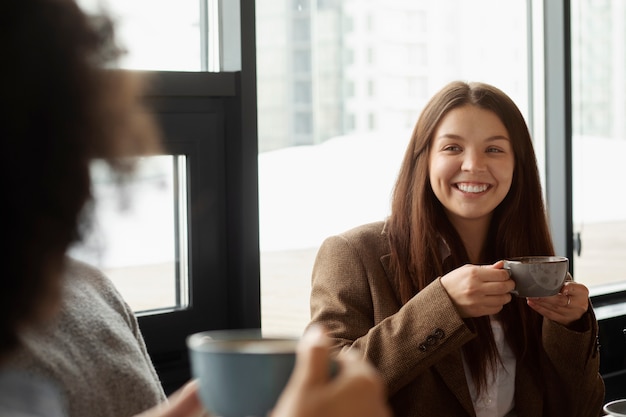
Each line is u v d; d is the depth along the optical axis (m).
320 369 0.45
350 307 1.92
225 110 2.21
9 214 0.43
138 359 0.82
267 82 2.35
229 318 2.24
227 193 2.22
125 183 0.50
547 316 1.87
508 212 2.01
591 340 1.94
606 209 3.10
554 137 2.96
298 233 2.41
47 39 0.45
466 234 2.02
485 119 1.93
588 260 3.06
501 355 1.94
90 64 0.47
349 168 2.52
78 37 0.46
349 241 2.00
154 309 2.16
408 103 2.66
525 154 2.00
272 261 2.37
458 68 2.79
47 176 0.44
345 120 2.51
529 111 2.98
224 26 2.23
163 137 2.09
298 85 2.41
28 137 0.44
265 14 2.33
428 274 1.92
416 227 1.94
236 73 2.19
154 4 2.15
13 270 0.43
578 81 3.01
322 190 2.46
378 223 2.07
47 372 0.71
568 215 2.94
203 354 0.60
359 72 2.54
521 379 1.93
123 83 0.49
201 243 2.18
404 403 1.85
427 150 1.96
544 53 2.95
